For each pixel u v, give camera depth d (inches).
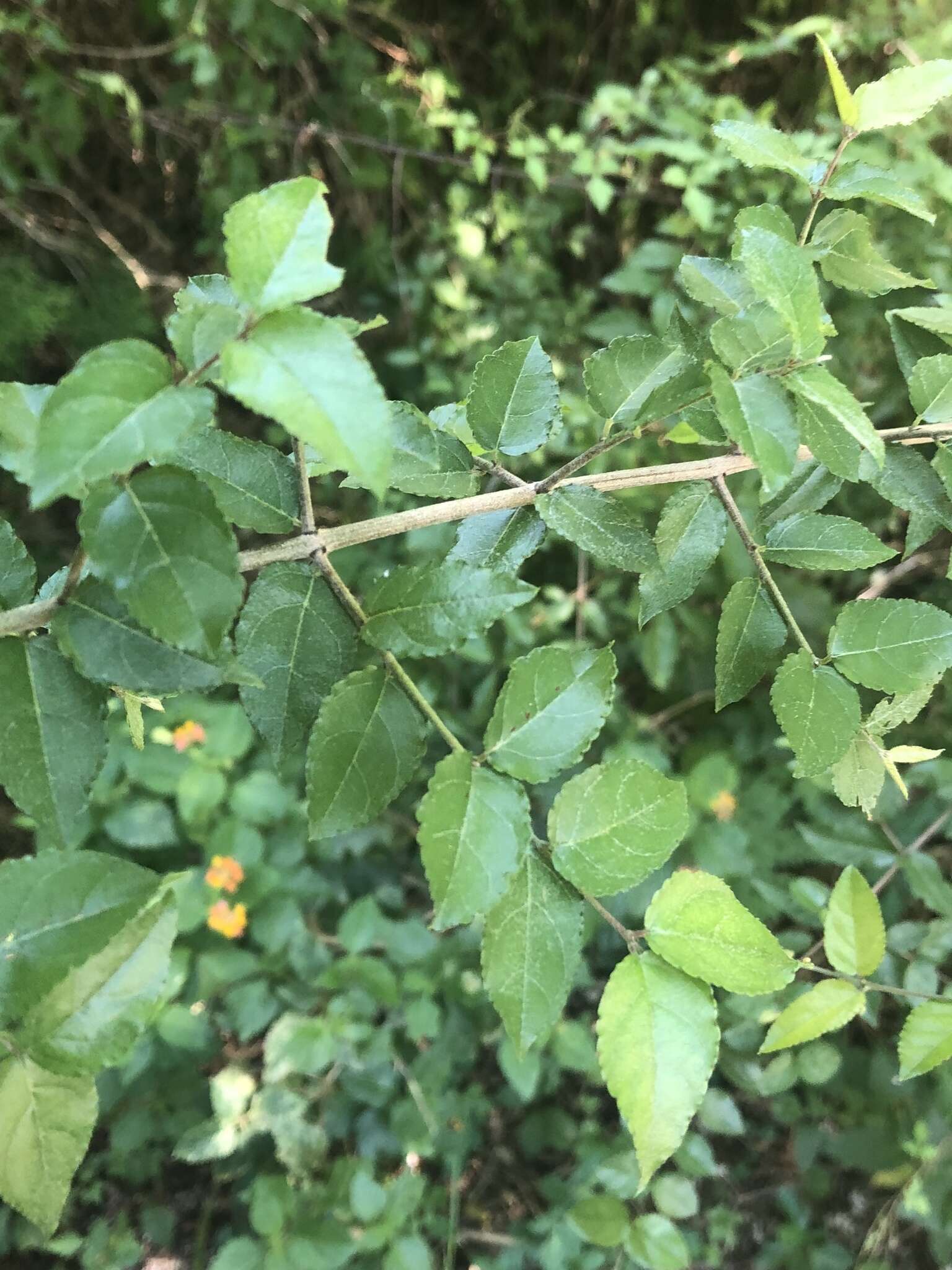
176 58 33.9
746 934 8.1
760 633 10.4
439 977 30.7
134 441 6.1
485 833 8.0
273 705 8.6
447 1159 31.0
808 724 9.9
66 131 34.7
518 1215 31.9
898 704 10.3
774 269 8.0
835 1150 29.2
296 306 6.4
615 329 33.4
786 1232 31.4
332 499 37.0
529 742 8.4
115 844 31.0
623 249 41.1
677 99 35.5
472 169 40.4
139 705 10.4
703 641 33.9
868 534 10.4
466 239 38.1
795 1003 12.2
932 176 30.2
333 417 6.0
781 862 32.9
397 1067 29.8
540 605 35.6
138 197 39.6
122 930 7.3
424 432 9.8
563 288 43.2
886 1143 28.5
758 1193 33.2
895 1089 27.6
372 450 6.0
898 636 9.9
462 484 9.7
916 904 30.3
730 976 8.0
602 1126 32.8
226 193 37.3
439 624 8.5
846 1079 30.0
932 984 20.2
